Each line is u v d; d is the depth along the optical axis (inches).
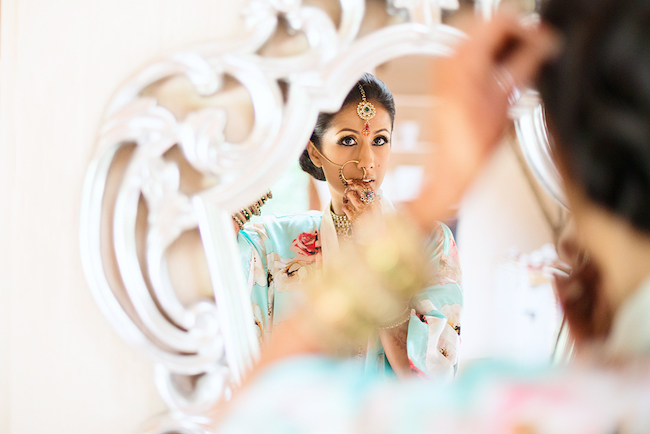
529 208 20.6
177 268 22.6
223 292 22.0
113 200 22.4
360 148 25.7
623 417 8.9
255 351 22.3
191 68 21.6
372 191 25.3
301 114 22.0
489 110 11.1
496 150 11.3
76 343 23.7
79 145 23.2
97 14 22.7
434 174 11.2
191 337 22.1
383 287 10.8
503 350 20.1
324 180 27.7
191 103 22.4
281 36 22.2
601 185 10.2
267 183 22.5
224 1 22.5
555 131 11.0
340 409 9.7
